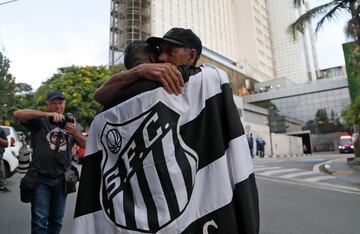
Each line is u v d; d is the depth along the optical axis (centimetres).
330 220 462
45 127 307
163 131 121
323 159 1892
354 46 1628
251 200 121
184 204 118
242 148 125
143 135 122
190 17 6078
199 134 125
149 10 5062
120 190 123
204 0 6675
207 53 5025
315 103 5009
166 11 5391
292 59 8462
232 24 7781
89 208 129
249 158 127
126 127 126
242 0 7956
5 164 814
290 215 492
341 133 4753
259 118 5081
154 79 126
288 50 8525
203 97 128
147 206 118
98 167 133
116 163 127
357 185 811
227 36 7419
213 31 6869
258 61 7675
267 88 5853
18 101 3509
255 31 7831
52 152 301
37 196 292
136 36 4738
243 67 6125
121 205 121
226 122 128
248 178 122
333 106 4881
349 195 674
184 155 122
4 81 3438
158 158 120
